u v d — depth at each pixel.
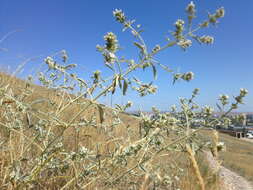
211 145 1.76
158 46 1.70
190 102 2.13
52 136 1.96
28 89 2.39
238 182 9.12
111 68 1.51
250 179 10.55
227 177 9.16
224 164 12.94
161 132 1.89
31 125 1.75
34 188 1.91
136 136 2.39
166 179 2.37
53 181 2.02
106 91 1.56
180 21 1.67
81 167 2.25
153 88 1.91
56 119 1.64
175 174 3.15
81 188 1.78
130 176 2.26
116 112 2.02
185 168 3.38
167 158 3.15
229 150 20.41
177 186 3.04
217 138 1.75
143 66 1.57
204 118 2.05
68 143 2.43
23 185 1.57
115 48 1.54
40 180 1.86
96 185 2.03
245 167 13.48
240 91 1.95
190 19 1.68
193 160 1.40
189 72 1.69
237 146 23.64
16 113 1.99
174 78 1.70
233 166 12.77
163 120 1.89
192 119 2.06
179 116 2.14
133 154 1.77
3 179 1.62
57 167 1.83
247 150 22.38
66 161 1.82
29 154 2.07
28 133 2.29
